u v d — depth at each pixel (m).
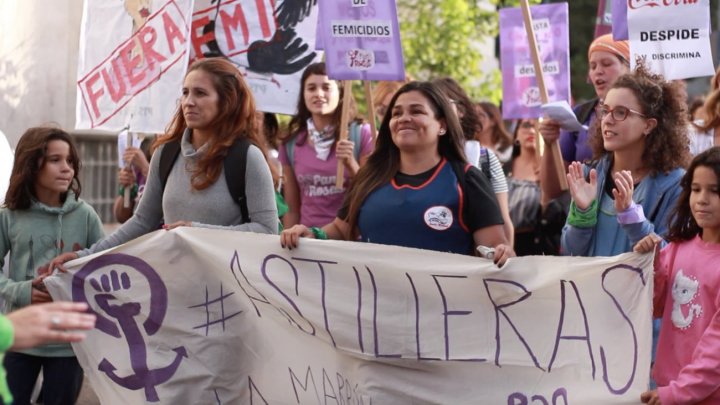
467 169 5.46
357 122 7.73
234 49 7.63
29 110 8.48
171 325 5.50
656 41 6.70
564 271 5.16
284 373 5.48
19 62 8.45
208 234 5.45
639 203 5.51
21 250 6.16
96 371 5.54
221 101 5.56
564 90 7.97
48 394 6.01
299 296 5.39
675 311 4.94
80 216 6.27
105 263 5.52
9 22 8.43
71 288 5.54
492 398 5.27
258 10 7.63
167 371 5.50
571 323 5.20
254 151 5.57
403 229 5.40
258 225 5.54
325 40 6.82
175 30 6.89
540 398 5.23
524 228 8.12
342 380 5.43
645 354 5.04
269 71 7.64
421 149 5.46
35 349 5.90
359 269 5.36
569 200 7.77
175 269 5.48
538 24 8.00
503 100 8.13
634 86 5.51
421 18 15.16
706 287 4.80
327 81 7.56
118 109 7.07
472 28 15.53
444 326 5.31
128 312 5.52
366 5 6.79
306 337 5.45
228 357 5.49
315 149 7.64
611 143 5.52
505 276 5.21
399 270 5.31
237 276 5.44
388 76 6.79
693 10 6.67
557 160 6.61
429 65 15.28
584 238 5.52
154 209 5.86
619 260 5.08
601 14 8.20
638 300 5.07
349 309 5.36
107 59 7.11
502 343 5.27
